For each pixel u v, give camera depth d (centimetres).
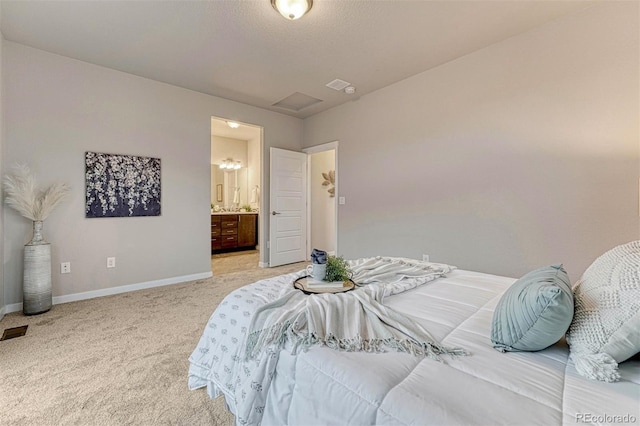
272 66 318
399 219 364
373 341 97
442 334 103
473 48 285
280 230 481
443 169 320
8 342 210
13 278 273
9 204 262
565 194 242
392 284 155
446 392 72
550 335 84
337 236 445
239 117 434
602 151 224
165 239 365
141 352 196
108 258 325
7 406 143
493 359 86
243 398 108
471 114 296
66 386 159
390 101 370
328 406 82
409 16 234
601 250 226
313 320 108
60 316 259
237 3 218
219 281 382
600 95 224
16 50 272
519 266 268
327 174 571
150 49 283
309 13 229
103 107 319
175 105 371
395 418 69
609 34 219
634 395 68
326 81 358
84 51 287
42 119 285
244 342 121
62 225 297
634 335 74
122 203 333
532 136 258
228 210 671
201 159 394
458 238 310
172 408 143
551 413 64
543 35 249
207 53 290
